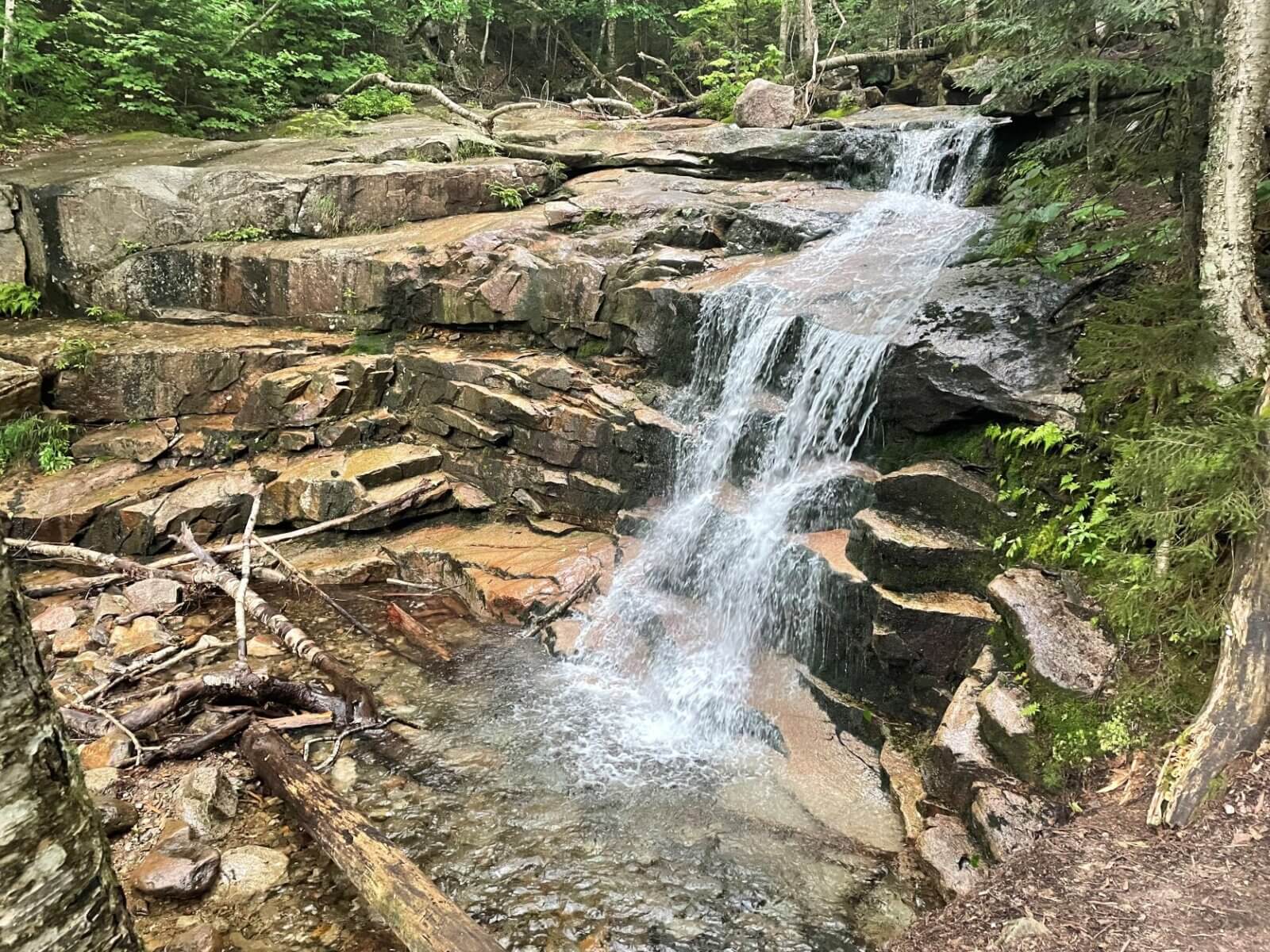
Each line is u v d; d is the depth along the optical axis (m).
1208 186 4.20
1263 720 3.36
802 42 14.77
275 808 4.62
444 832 4.48
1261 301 4.25
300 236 10.84
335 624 6.99
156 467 8.77
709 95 14.90
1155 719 3.75
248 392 9.01
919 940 3.27
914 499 5.36
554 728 5.52
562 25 22.78
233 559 7.92
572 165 11.73
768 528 6.26
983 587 4.83
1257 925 2.77
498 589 7.12
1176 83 4.50
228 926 3.76
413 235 10.28
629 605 6.69
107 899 1.82
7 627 1.60
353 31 18.50
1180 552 3.71
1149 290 4.61
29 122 12.62
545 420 8.11
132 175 10.62
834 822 4.49
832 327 6.52
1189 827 3.25
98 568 7.80
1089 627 4.25
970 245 7.41
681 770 5.07
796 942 3.74
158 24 13.80
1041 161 6.61
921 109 11.88
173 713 5.40
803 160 10.71
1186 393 4.19
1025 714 4.04
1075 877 3.23
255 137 13.87
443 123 14.36
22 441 8.41
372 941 3.71
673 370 8.02
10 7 12.48
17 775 1.60
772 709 5.40
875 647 4.91
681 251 8.84
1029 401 5.06
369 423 8.88
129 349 8.99
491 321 9.06
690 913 3.92
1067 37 5.13
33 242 10.36
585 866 4.23
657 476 7.60
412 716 5.63
